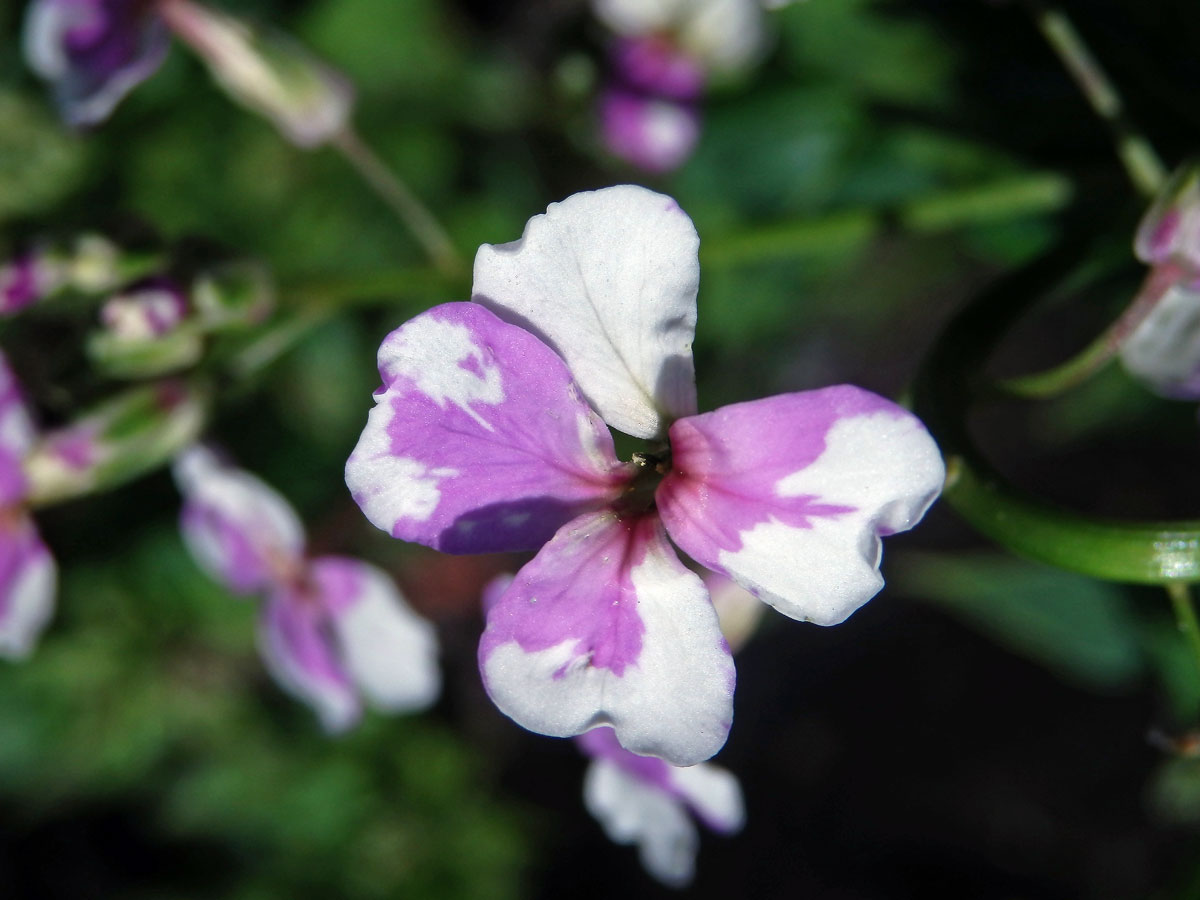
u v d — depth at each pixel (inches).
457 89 6.8
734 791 3.4
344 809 7.0
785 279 6.0
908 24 4.4
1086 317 8.2
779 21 4.8
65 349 4.0
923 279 7.6
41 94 6.1
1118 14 4.1
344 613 4.3
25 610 3.9
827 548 2.7
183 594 6.6
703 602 2.8
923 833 8.9
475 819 7.2
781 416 2.8
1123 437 8.1
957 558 4.1
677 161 5.1
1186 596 3.0
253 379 4.5
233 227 6.4
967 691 9.0
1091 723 8.8
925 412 3.2
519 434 2.9
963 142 4.4
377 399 2.8
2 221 6.1
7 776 6.9
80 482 3.9
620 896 8.9
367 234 6.4
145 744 6.8
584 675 2.8
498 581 3.2
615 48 5.1
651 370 2.9
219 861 7.3
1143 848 8.5
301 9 6.7
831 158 4.9
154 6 4.0
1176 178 3.1
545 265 2.8
